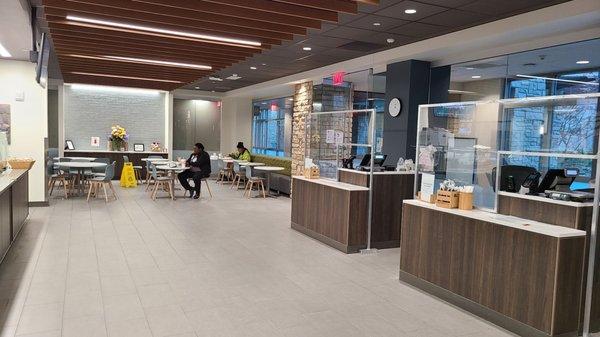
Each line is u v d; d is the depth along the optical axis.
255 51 7.17
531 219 3.55
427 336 3.31
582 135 5.32
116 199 9.44
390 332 3.36
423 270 4.26
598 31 5.18
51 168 9.79
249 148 15.52
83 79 11.61
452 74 7.36
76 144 13.26
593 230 3.23
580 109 5.38
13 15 4.73
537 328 3.22
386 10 5.39
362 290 4.26
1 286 4.05
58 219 7.10
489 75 6.86
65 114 13.08
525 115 6.21
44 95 8.12
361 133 8.84
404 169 6.28
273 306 3.78
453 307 3.89
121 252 5.28
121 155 13.30
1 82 7.89
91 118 13.41
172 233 6.37
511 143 6.32
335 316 3.62
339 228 5.76
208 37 6.15
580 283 3.21
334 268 4.95
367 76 9.26
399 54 7.33
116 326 3.29
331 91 10.26
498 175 3.87
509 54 6.37
